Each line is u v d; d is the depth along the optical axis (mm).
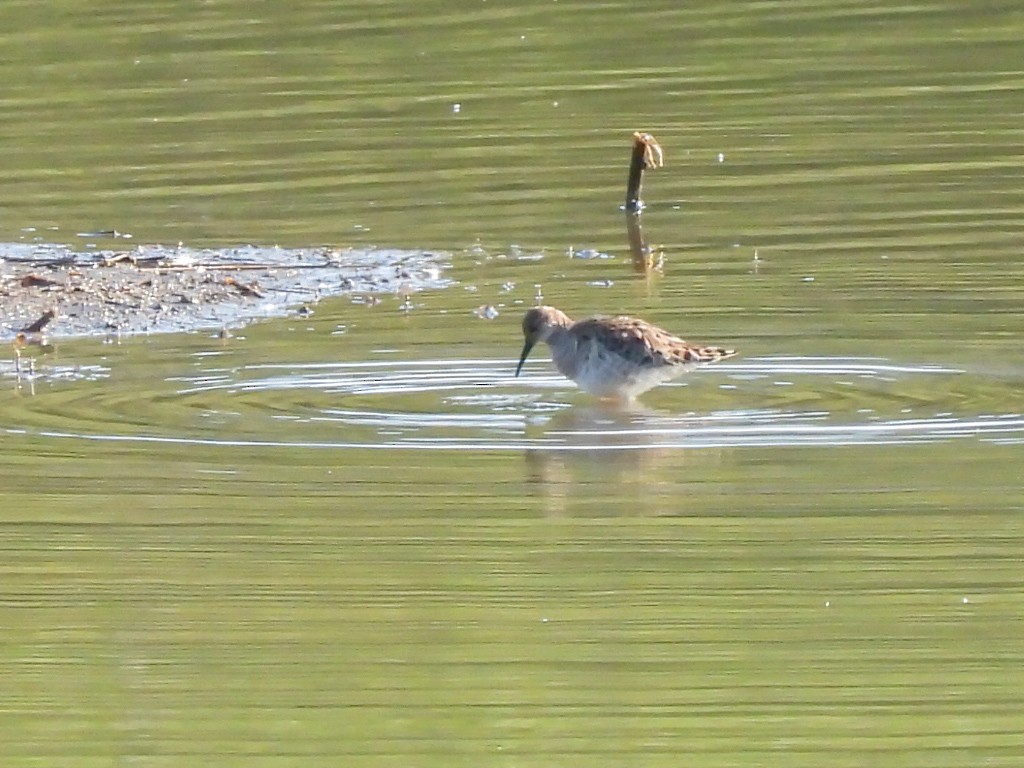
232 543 12461
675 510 12852
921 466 13422
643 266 18609
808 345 16062
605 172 21750
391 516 12828
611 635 11188
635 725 10250
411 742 10117
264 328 17016
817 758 9906
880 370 15430
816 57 25578
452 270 18703
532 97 24422
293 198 21203
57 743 10188
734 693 10578
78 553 12328
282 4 28266
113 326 17188
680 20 27297
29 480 13422
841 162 21625
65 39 26906
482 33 26938
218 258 19188
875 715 10320
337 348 16375
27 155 22766
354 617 11500
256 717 10430
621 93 24375
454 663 10938
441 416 14727
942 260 18281
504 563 12133
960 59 25188
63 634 11359
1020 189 20438
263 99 24562
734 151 22188
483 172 21859
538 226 20062
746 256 18703
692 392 15180
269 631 11359
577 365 15047
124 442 14141
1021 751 9945
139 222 20469
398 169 22031
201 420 14617
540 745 10086
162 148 22969
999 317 16594
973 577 11789
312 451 13945
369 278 18500
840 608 11453
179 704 10555
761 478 13289
